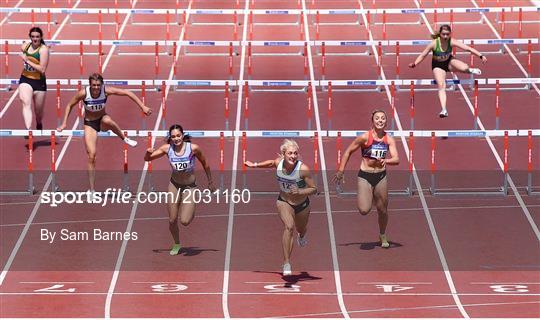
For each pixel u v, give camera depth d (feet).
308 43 216.33
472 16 257.34
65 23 252.21
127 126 196.65
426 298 132.57
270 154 184.65
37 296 132.87
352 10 239.09
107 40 230.68
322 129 194.80
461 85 216.13
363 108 205.26
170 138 142.20
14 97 211.00
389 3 263.90
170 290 135.33
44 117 200.34
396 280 139.03
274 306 129.70
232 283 137.80
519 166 180.55
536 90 214.48
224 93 213.46
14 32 246.06
